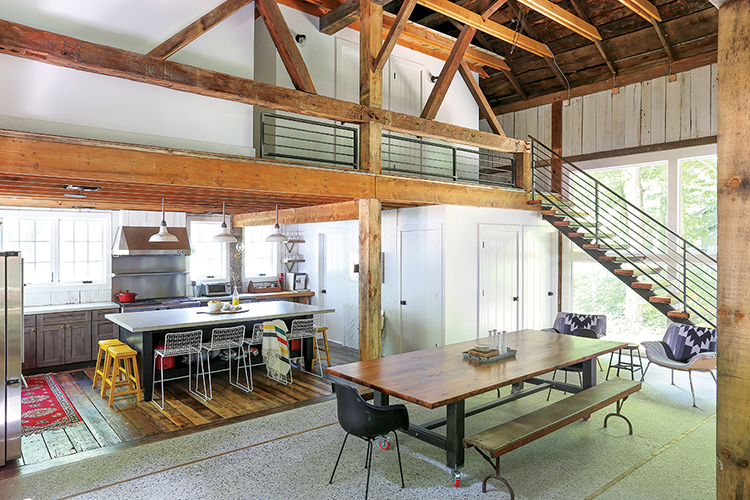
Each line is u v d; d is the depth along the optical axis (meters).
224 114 5.86
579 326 7.26
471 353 4.50
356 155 6.14
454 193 7.02
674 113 7.67
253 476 3.73
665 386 6.20
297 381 6.46
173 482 3.64
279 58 6.96
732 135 1.44
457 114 9.34
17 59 4.54
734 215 1.43
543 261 9.00
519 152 8.16
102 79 5.02
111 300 8.24
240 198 6.17
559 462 3.99
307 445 4.32
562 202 8.45
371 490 3.52
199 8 5.70
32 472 3.80
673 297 7.00
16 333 3.98
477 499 3.40
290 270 10.46
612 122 8.43
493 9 6.86
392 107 8.28
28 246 7.59
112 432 4.64
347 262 8.98
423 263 7.53
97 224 8.20
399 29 5.88
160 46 5.04
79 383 6.39
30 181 4.38
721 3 1.46
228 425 4.81
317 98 5.51
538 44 8.23
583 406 4.02
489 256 7.83
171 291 8.88
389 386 3.64
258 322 6.93
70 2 4.87
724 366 1.46
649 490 3.54
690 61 7.46
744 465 1.42
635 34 7.71
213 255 9.68
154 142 5.35
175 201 6.59
